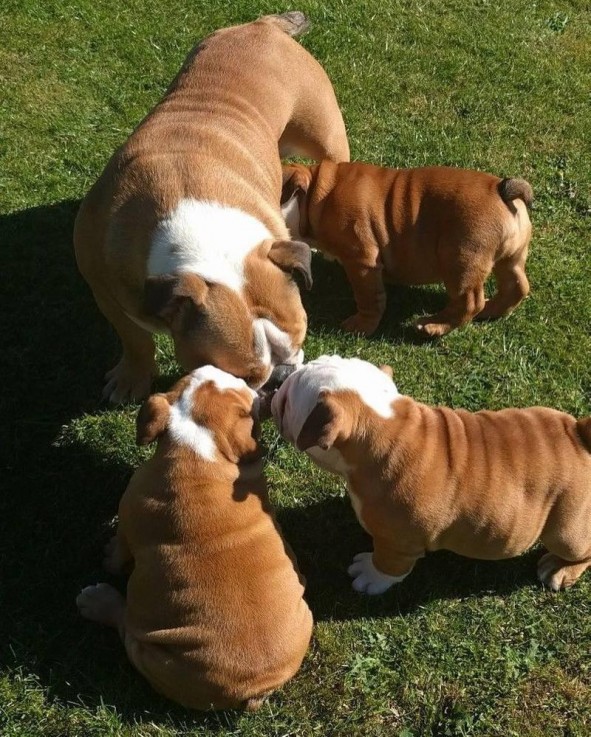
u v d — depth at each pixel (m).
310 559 1.52
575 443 1.37
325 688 1.42
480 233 1.63
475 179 1.66
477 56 2.22
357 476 1.37
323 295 1.82
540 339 1.76
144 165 1.40
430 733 1.39
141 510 1.32
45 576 1.46
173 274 1.29
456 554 1.53
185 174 1.38
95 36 2.14
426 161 2.01
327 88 1.74
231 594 1.27
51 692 1.38
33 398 1.62
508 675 1.43
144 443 1.32
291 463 1.60
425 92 2.14
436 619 1.48
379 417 1.35
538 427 1.38
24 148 1.93
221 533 1.29
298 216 1.72
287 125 1.72
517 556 1.52
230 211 1.37
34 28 2.13
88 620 1.43
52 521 1.51
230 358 1.33
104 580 1.47
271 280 1.33
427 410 1.39
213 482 1.31
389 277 1.76
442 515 1.35
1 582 1.45
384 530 1.38
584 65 2.23
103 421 1.62
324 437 1.29
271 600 1.28
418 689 1.42
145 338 1.54
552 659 1.45
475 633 1.47
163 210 1.36
